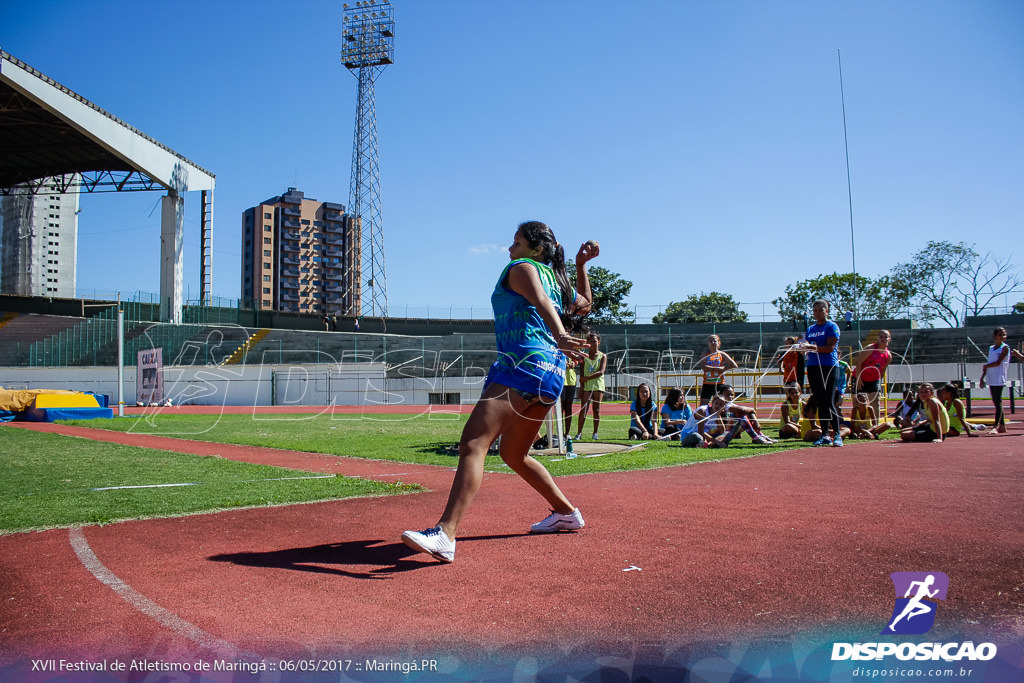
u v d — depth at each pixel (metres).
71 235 69.62
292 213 114.69
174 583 2.28
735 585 2.13
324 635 1.79
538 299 2.56
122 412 18.89
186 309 39.31
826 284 42.97
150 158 36.94
